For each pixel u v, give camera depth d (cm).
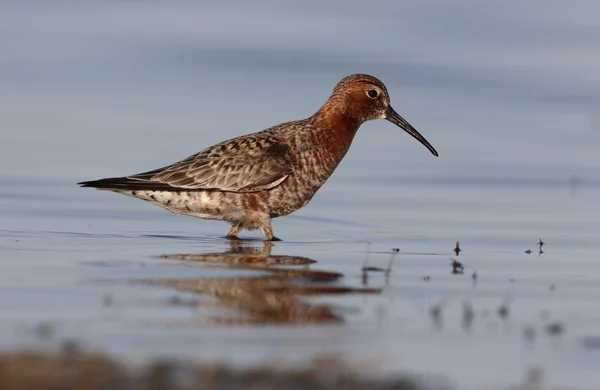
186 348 1305
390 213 2373
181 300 1553
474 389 1214
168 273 1744
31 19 4106
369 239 2123
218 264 1836
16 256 1859
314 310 1525
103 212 2322
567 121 3303
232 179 2128
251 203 2144
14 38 3925
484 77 3644
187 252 1955
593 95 3512
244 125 3150
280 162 2145
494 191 2589
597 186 2630
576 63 3772
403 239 2122
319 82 3634
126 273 1734
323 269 1816
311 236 2161
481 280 1756
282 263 1862
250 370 1198
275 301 1570
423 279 1755
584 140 3097
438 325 1465
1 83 3544
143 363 1212
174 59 3806
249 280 1708
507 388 1220
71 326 1392
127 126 3117
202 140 2981
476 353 1344
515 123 3281
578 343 1390
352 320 1477
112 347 1297
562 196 2538
